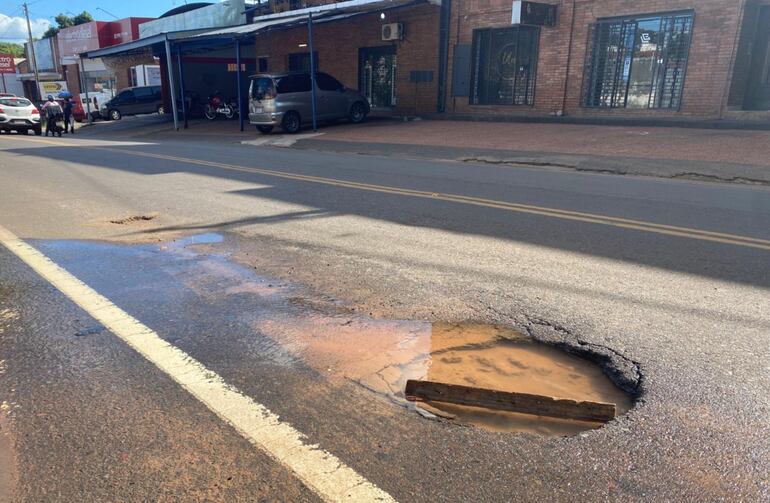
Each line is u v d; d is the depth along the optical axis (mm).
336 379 2928
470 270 4602
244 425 2516
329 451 2338
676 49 14141
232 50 30781
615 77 15344
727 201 7293
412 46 19984
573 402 2570
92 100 34281
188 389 2820
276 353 3213
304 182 9000
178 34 23062
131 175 10148
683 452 2305
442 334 3469
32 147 16281
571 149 12047
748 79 13734
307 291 4188
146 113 34500
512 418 2605
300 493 2096
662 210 6719
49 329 3525
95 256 5133
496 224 6098
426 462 2268
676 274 4426
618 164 10164
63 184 9234
